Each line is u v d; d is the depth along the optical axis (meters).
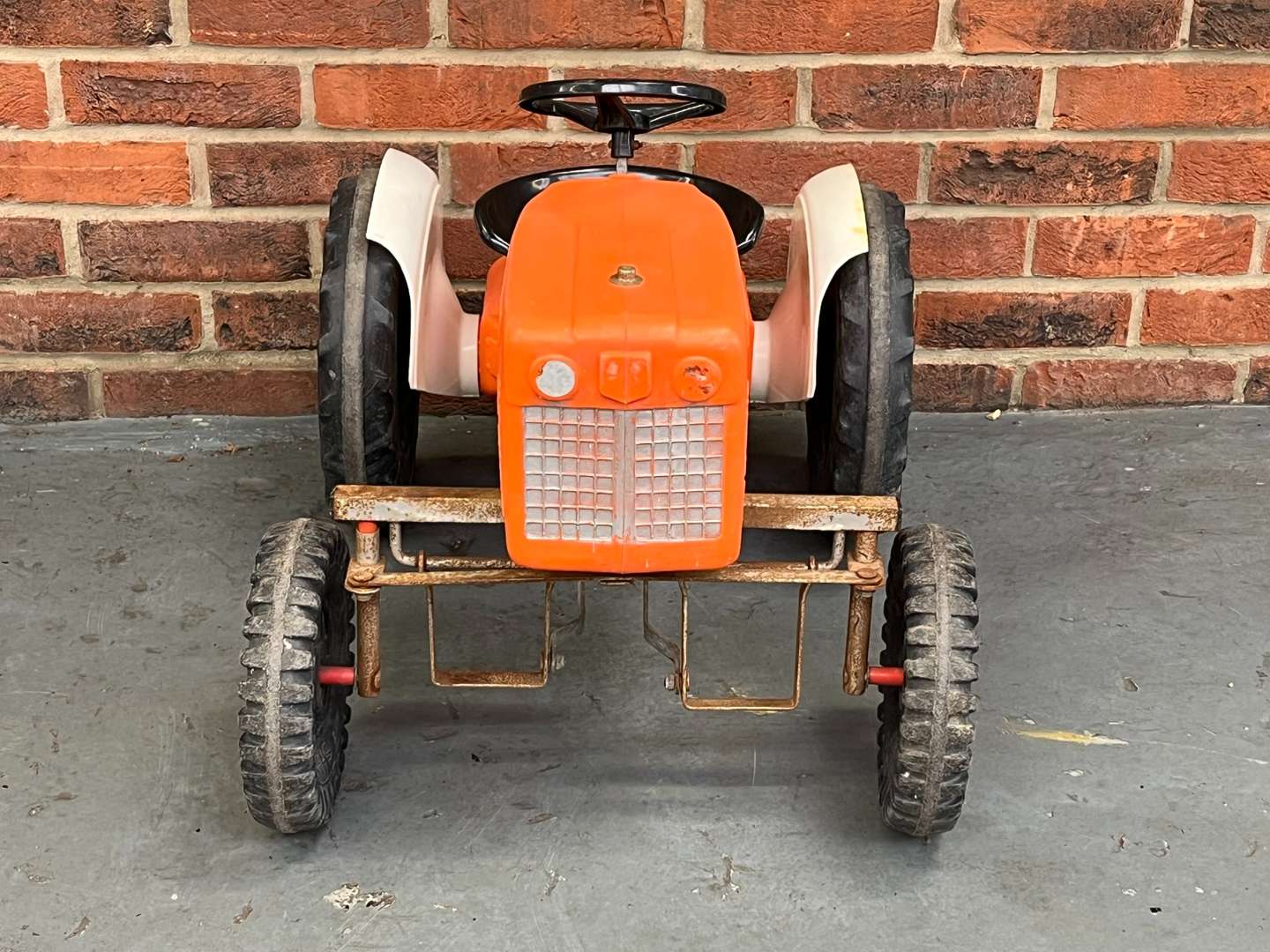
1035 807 1.39
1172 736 1.50
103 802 1.37
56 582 1.77
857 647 1.34
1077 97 2.17
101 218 2.15
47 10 2.03
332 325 1.65
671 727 1.51
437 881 1.28
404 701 1.55
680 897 1.26
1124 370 2.34
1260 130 2.20
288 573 1.27
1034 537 1.93
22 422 2.25
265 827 1.33
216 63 2.08
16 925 1.21
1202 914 1.25
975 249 2.25
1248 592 1.79
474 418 2.32
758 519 1.33
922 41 2.13
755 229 1.69
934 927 1.23
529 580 1.36
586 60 2.12
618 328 1.24
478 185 2.18
